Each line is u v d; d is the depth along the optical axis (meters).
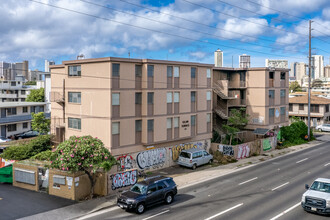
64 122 31.61
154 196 19.11
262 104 42.91
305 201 17.98
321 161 33.94
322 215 17.75
